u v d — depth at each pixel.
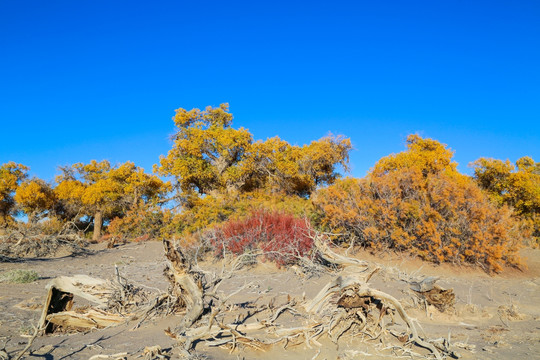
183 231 22.83
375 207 14.54
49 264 15.66
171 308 6.40
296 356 4.79
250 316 6.44
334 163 34.56
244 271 12.70
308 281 10.67
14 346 5.04
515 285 11.62
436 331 6.54
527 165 31.70
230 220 16.22
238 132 33.66
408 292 8.90
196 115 35.28
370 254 14.36
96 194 32.47
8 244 17.56
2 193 39.16
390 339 5.61
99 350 4.80
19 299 8.25
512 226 14.96
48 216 38.03
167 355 4.53
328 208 15.37
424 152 24.98
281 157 33.88
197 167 33.56
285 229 13.84
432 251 13.79
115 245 22.08
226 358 4.57
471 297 9.62
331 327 5.49
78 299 8.45
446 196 13.98
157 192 33.72
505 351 5.37
